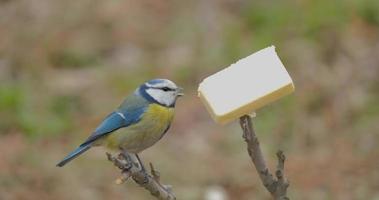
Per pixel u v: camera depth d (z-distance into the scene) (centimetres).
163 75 1456
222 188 1195
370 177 1191
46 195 1181
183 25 1574
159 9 1639
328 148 1255
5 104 1375
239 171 1225
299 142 1273
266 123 1309
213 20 1558
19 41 1544
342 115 1306
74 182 1205
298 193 1173
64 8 1625
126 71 1480
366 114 1305
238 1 1611
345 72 1375
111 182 1212
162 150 1290
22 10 1623
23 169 1225
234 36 1510
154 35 1573
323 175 1203
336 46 1436
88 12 1619
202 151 1285
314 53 1431
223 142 1305
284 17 1532
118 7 1636
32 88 1438
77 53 1523
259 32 1518
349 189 1176
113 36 1570
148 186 604
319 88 1347
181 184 1203
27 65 1495
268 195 1172
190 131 1334
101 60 1523
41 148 1292
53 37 1551
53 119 1367
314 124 1295
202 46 1513
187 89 1422
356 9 1520
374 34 1469
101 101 1409
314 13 1523
